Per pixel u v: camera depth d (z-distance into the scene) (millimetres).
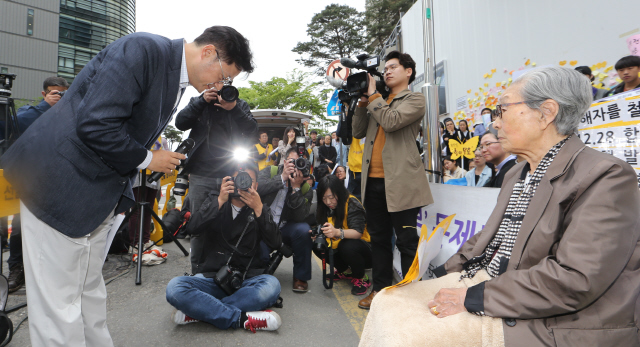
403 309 1215
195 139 3098
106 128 1388
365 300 2764
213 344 2176
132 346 2145
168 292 2324
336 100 6664
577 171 1126
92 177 1489
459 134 5145
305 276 3152
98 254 1755
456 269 1521
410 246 2451
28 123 3443
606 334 1009
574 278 968
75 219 1470
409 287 1353
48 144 1447
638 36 2902
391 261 2734
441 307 1188
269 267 2855
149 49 1523
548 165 1238
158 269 3713
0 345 1969
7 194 2055
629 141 2031
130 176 1711
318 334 2332
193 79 1723
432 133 3225
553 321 1053
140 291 3068
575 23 3467
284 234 3188
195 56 1683
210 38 1682
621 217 997
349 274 3574
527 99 1271
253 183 2797
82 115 1369
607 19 3158
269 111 8055
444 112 5930
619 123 2080
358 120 2803
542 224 1151
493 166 3742
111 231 1860
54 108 1526
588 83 1221
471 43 5031
